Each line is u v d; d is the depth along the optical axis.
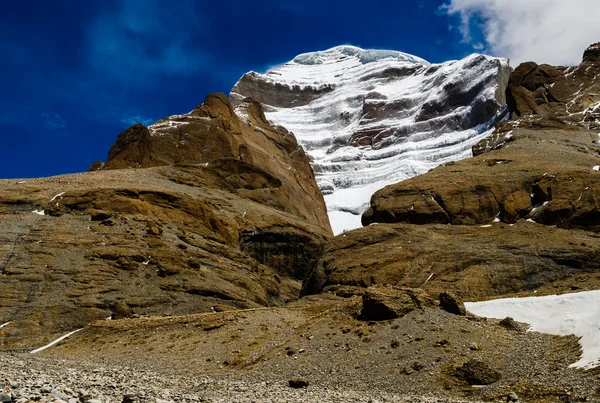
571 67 162.12
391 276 78.62
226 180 152.75
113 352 55.78
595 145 117.25
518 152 109.25
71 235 93.69
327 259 88.19
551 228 83.69
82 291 80.88
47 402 19.97
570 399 30.66
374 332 46.59
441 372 38.12
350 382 39.09
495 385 35.22
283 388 37.97
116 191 109.50
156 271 89.19
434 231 88.44
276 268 129.62
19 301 77.62
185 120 178.75
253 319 58.41
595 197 84.75
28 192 107.75
